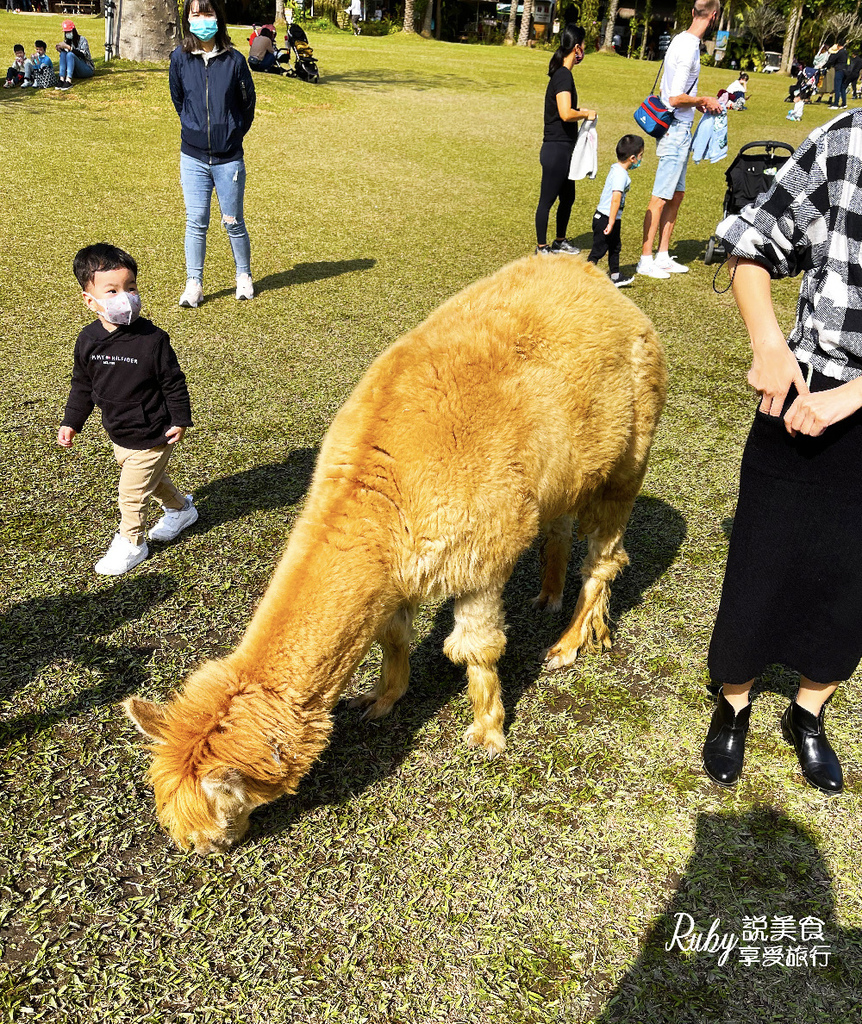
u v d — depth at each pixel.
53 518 4.32
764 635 2.76
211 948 2.39
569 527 3.78
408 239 9.51
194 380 5.91
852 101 27.08
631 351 3.23
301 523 2.58
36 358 5.96
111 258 3.47
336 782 2.96
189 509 4.29
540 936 2.45
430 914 2.50
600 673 3.54
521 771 3.02
